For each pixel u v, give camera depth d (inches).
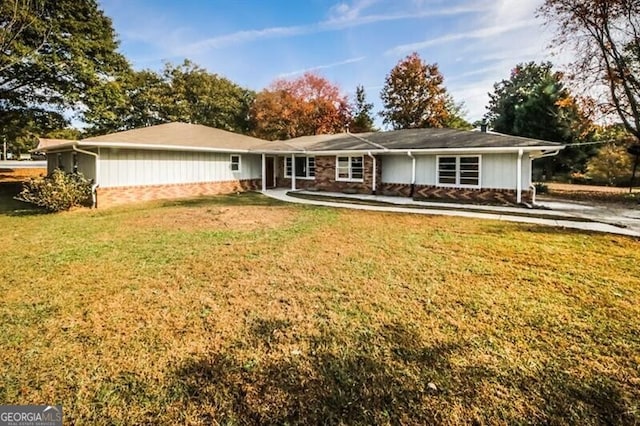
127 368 110.5
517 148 470.6
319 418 89.6
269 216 394.3
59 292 171.9
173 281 187.5
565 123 842.2
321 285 181.6
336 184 708.7
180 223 353.1
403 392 99.1
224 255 236.8
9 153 1801.2
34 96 727.1
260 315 147.3
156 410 92.6
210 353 119.2
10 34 598.2
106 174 523.5
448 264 216.8
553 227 333.7
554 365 111.2
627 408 92.2
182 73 1455.5
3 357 115.6
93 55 721.0
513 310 151.3
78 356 116.7
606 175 797.9
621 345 123.0
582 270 204.7
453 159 556.1
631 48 575.2
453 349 120.9
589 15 570.9
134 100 1269.7
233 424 87.7
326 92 1427.2
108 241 277.4
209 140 701.9
